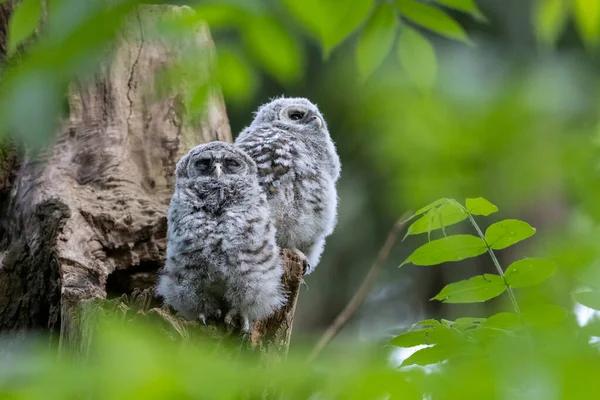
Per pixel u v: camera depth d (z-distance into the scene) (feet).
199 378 11.45
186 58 21.76
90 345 23.70
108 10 13.74
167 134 39.09
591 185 24.04
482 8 50.03
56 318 31.55
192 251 28.07
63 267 31.50
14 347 31.24
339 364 12.37
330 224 34.71
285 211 32.81
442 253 20.77
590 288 18.85
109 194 35.68
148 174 38.04
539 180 22.75
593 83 23.71
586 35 19.13
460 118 22.82
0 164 37.14
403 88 24.30
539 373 10.50
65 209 33.71
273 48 21.24
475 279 20.62
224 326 28.17
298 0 19.29
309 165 33.68
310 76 49.55
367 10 19.29
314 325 59.36
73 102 38.45
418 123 23.54
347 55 48.16
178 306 28.73
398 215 46.65
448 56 24.62
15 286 33.45
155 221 34.60
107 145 37.70
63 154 37.22
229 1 20.11
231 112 55.52
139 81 39.32
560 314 19.35
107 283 33.73
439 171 24.11
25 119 13.07
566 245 16.07
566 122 23.11
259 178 32.86
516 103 22.41
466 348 18.92
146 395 11.00
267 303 28.40
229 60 21.48
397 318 60.13
